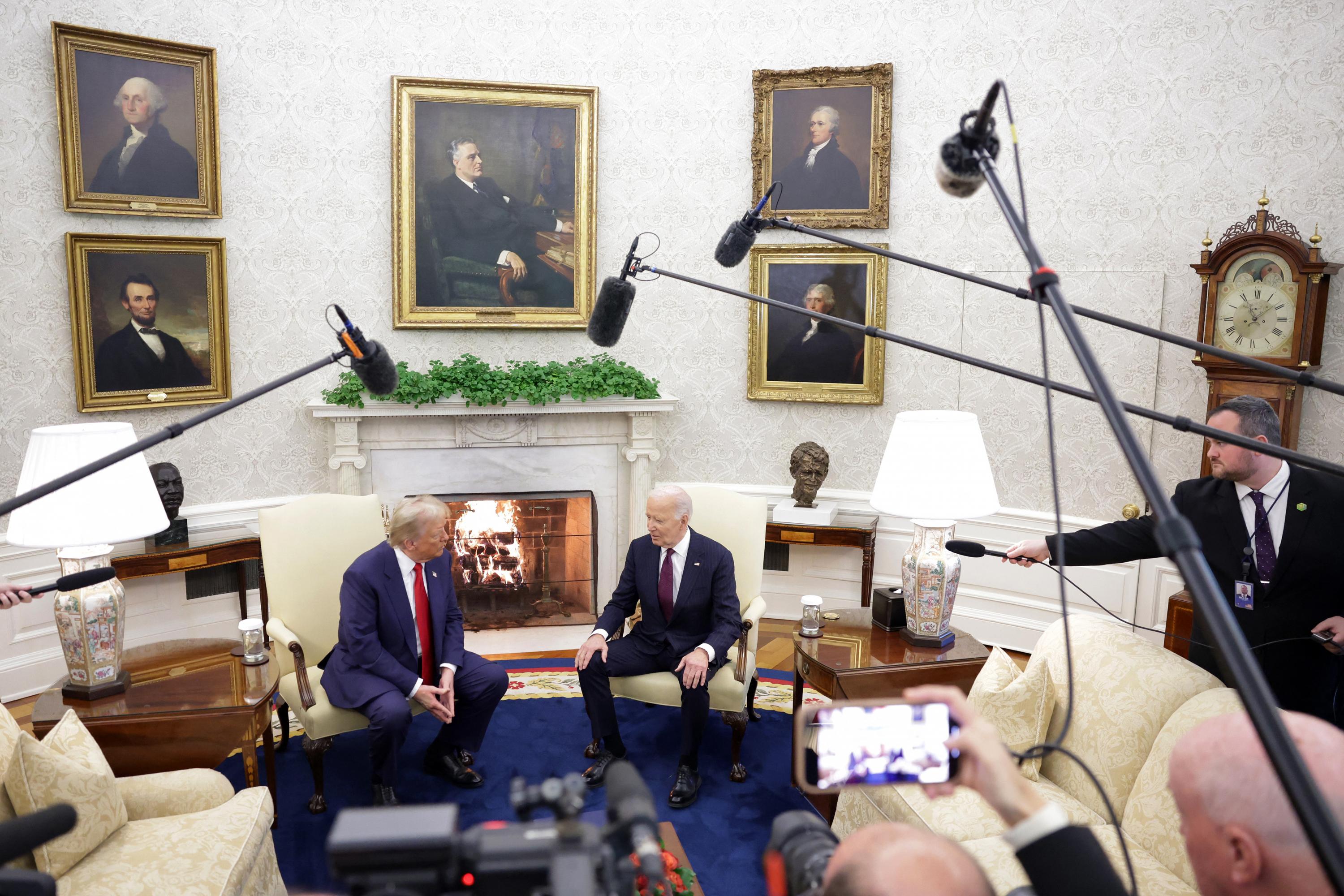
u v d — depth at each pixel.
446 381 5.45
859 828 3.20
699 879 3.29
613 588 6.03
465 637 5.77
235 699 3.30
